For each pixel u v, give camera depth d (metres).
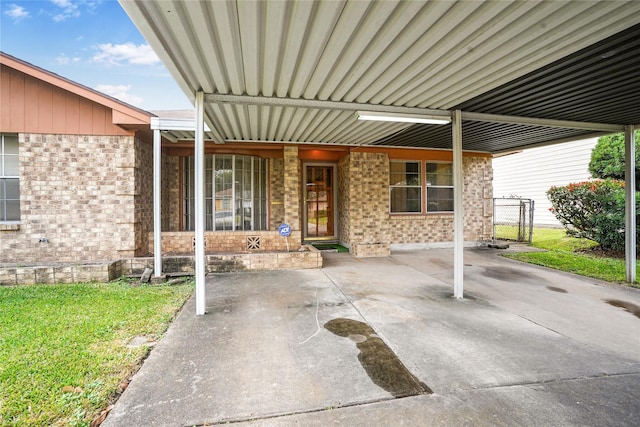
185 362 2.75
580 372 2.62
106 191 6.08
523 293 4.90
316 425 1.99
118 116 5.71
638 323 3.71
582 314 3.99
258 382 2.46
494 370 2.64
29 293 4.68
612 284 5.45
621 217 7.46
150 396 2.27
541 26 2.64
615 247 7.73
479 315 3.93
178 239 6.94
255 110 4.92
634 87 4.05
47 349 2.93
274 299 4.50
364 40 2.80
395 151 8.69
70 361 2.72
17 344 3.00
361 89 3.99
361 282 5.47
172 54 3.02
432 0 2.33
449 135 6.92
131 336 3.24
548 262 7.15
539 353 2.95
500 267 6.74
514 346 3.09
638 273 6.16
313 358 2.83
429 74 3.57
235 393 2.32
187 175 7.90
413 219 9.09
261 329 3.47
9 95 5.79
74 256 6.00
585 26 2.68
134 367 2.65
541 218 13.45
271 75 3.51
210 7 2.31
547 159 13.23
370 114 4.59
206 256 6.10
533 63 3.36
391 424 2.00
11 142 6.01
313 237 9.66
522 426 1.98
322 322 3.67
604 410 2.14
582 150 11.94
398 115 4.70
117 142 6.11
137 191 6.30
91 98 5.68
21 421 1.99
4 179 6.00
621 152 8.34
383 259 7.57
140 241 6.46
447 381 2.48
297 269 6.43
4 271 5.13
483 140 7.46
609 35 2.84
